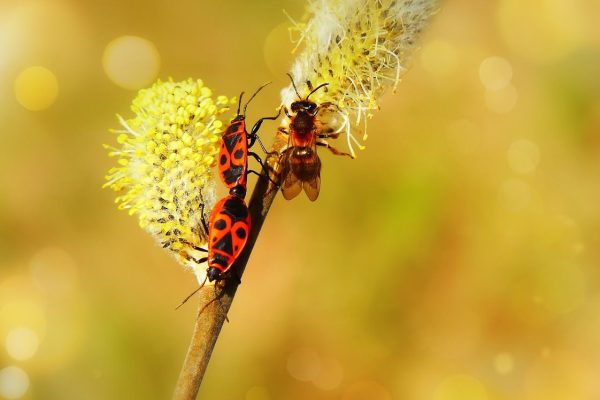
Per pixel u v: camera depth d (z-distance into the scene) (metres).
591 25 0.42
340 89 0.22
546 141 0.40
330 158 0.37
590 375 0.35
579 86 0.40
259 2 0.41
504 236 0.37
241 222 0.22
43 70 0.40
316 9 0.22
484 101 0.40
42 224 0.37
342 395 0.35
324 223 0.37
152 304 0.36
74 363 0.34
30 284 0.36
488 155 0.39
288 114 0.23
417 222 0.36
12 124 0.38
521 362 0.35
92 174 0.38
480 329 0.36
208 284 0.22
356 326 0.35
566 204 0.38
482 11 0.42
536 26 0.42
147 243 0.37
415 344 0.35
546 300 0.36
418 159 0.38
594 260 0.37
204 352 0.22
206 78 0.40
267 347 0.35
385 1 0.22
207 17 0.41
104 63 0.40
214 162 0.22
